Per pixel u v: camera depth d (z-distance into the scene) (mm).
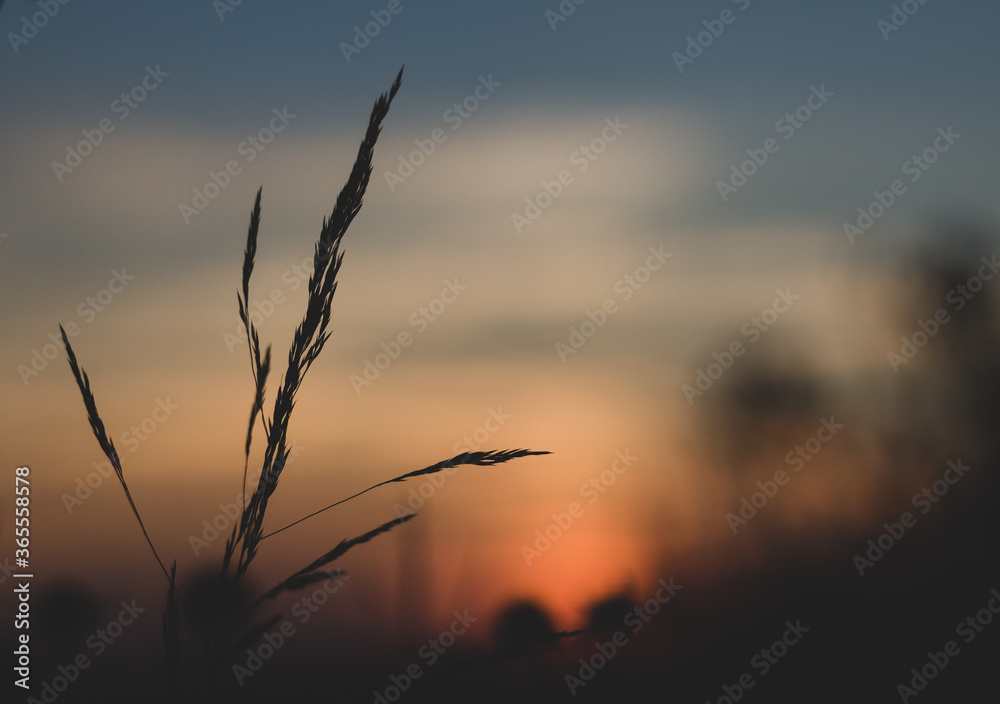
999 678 4164
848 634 4395
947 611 4863
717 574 4270
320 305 1442
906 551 5676
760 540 5059
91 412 1375
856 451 6883
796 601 4426
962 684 4199
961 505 6309
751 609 4160
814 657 4090
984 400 7152
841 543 5406
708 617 3893
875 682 4160
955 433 7129
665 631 3418
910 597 4902
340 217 1464
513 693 2180
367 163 1479
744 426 6484
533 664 2266
